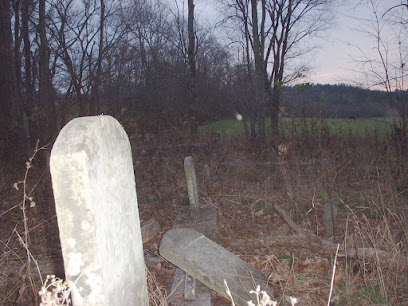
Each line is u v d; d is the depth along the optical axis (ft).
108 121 7.48
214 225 19.20
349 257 14.15
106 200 6.95
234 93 54.24
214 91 74.49
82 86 53.98
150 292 11.57
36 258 15.44
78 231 6.09
